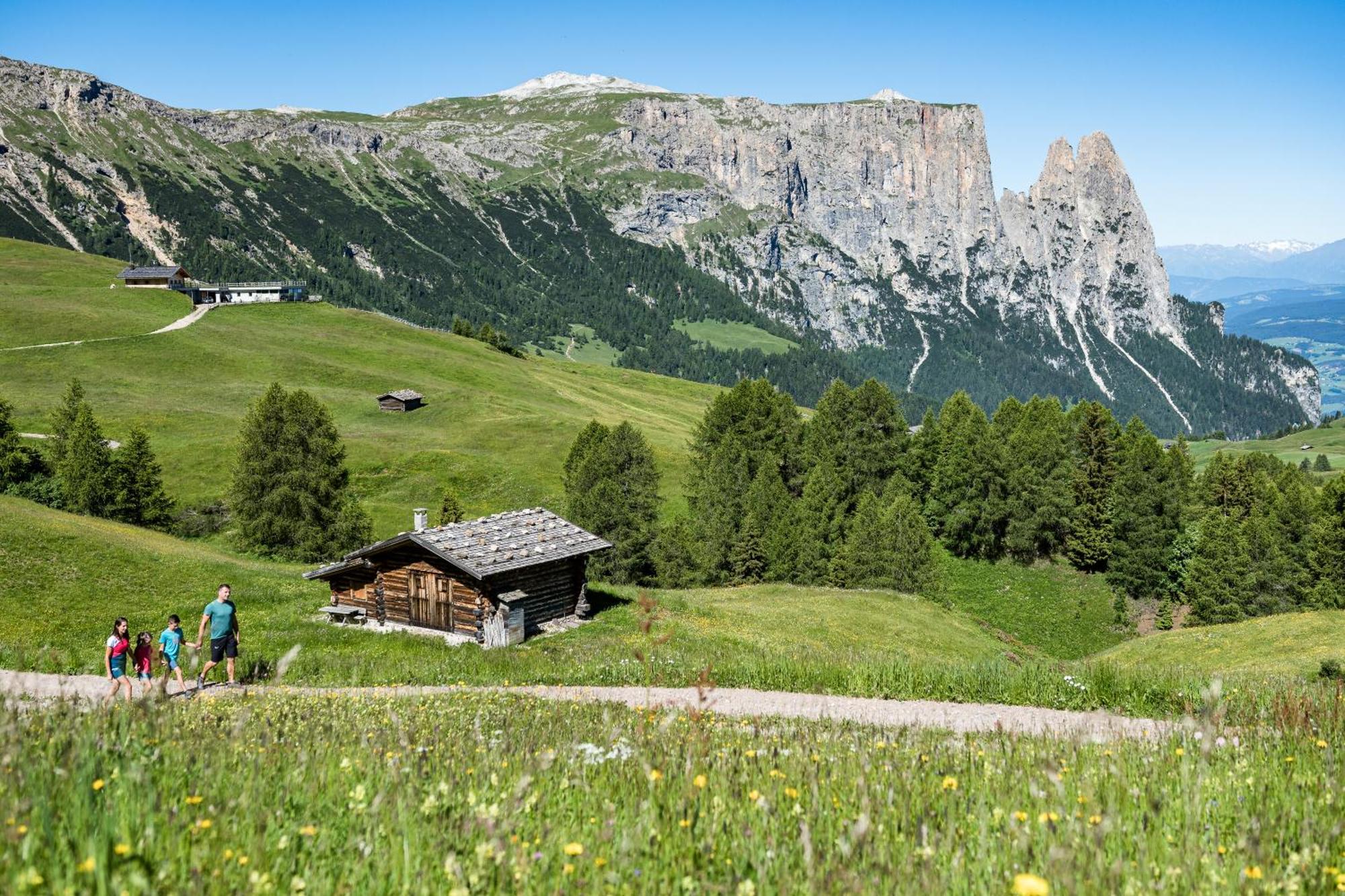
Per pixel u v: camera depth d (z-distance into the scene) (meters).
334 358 156.00
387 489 101.38
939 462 105.31
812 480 89.94
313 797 5.42
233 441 105.75
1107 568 97.31
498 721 11.41
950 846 4.60
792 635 45.88
